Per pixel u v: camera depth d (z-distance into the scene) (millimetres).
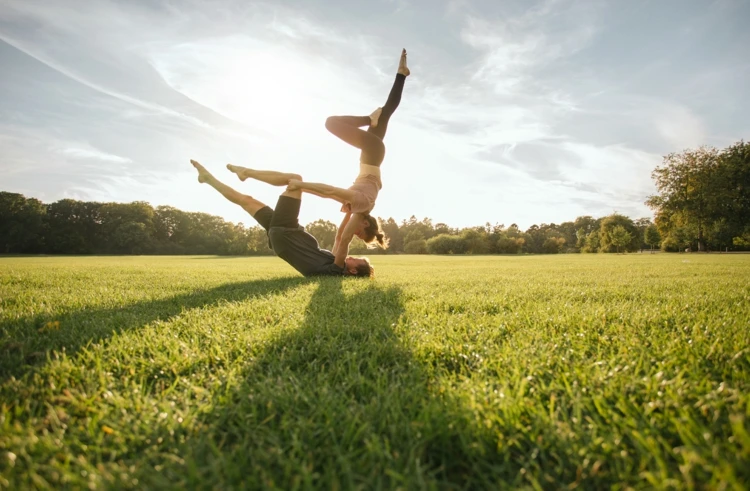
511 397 1300
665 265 11109
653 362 1688
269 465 978
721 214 41406
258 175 5590
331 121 5180
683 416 1111
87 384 1443
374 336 2137
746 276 6277
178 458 989
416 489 887
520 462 992
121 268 9578
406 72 5383
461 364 1748
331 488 898
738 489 789
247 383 1479
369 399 1375
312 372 1638
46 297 3561
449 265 13539
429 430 1100
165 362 1715
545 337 2115
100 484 887
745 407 1158
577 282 5375
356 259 6184
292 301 3389
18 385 1377
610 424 1153
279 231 5895
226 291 4293
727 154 42000
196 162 5879
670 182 42250
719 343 1874
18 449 1000
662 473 874
